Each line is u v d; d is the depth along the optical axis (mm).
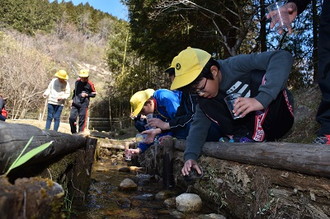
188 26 7773
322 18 1687
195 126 2338
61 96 6383
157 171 3523
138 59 16266
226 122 2170
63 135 1723
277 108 1994
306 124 3699
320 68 1687
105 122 15961
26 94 13008
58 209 791
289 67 1781
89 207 2098
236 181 1920
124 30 16969
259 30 8617
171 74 2047
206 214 2051
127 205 2213
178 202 2168
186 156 2273
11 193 624
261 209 1612
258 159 1652
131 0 9703
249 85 1965
